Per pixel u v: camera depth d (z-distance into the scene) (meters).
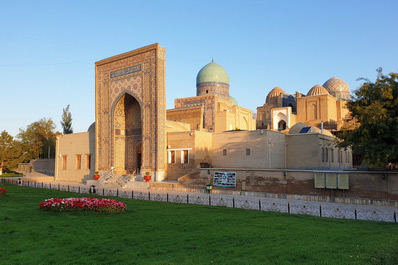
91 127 31.00
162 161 23.81
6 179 28.67
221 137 24.39
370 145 13.95
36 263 5.68
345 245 6.79
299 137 23.41
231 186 18.23
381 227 8.87
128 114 28.22
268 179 17.11
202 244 6.86
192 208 12.31
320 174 15.50
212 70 38.69
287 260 5.78
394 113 14.28
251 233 7.89
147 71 24.50
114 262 5.72
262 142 22.09
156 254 6.18
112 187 23.14
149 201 14.69
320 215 11.02
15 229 8.09
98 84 28.34
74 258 5.96
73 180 30.72
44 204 10.80
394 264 5.63
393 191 13.83
